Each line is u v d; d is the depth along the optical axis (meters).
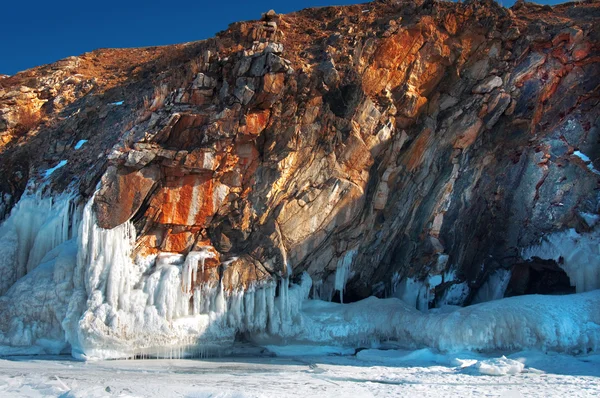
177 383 11.19
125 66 25.08
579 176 18.72
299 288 17.75
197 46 22.53
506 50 19.62
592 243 17.72
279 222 17.55
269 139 17.77
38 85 23.58
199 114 17.38
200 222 17.09
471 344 15.16
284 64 17.56
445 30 19.52
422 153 19.11
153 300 15.81
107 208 16.19
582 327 14.99
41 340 15.73
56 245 17.42
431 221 18.98
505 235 19.64
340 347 17.02
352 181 18.33
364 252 18.88
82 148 19.66
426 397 10.02
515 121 19.34
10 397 9.57
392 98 19.00
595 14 21.42
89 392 9.77
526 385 11.26
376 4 23.22
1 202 19.39
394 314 16.88
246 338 17.23
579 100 19.27
